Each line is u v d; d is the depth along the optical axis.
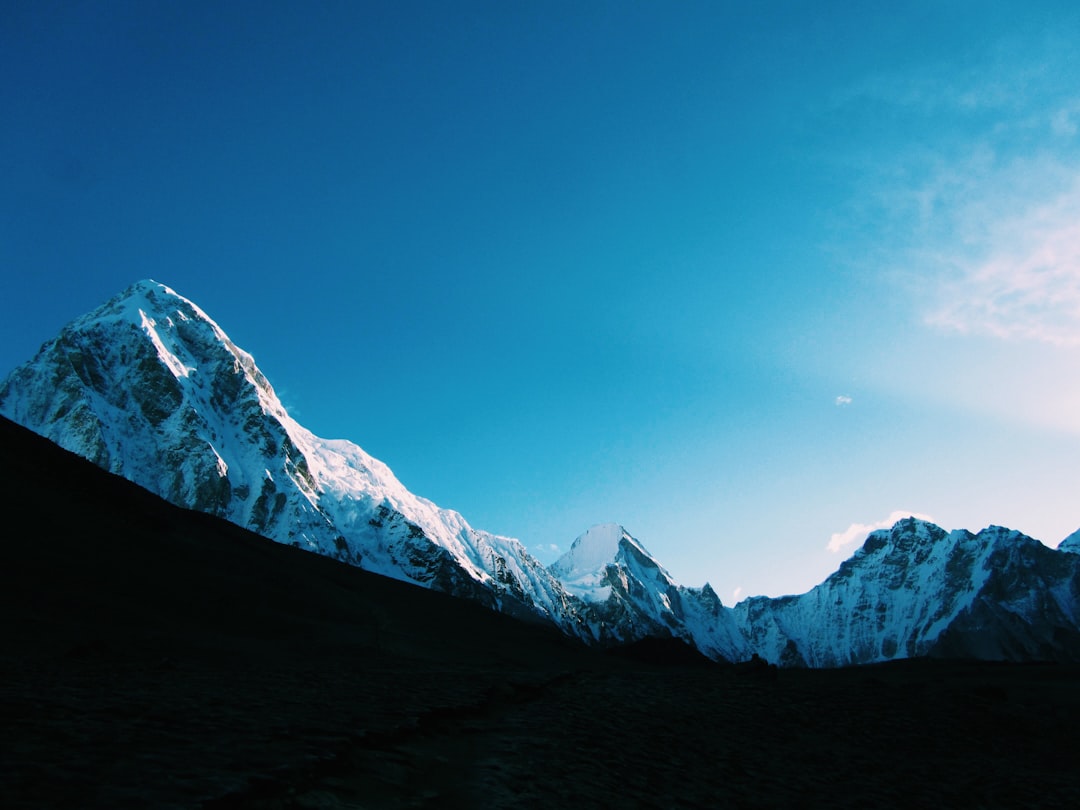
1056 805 17.69
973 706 32.12
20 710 12.13
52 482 60.31
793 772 17.83
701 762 17.19
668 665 141.62
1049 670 65.12
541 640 98.25
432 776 11.91
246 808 8.52
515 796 11.23
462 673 33.50
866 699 31.75
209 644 37.88
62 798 7.54
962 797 17.56
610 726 19.59
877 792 16.81
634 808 11.93
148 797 8.02
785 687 35.12
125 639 33.78
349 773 10.91
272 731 12.48
